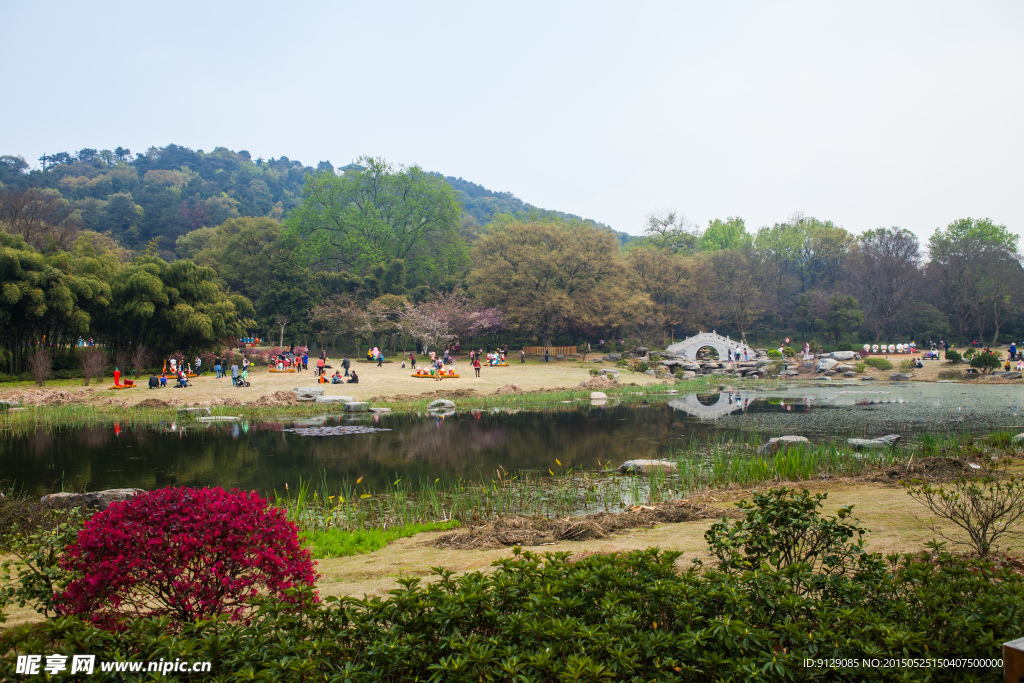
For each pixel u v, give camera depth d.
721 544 6.02
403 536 11.17
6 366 41.66
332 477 18.16
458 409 36.03
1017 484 8.59
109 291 44.91
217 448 22.98
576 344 83.50
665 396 43.44
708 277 89.38
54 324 43.16
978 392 42.44
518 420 31.27
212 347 51.53
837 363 62.19
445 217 87.69
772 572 5.09
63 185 176.12
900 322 84.06
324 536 10.85
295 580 5.36
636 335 85.69
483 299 68.56
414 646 4.43
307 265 83.19
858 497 12.40
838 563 5.73
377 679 4.14
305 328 71.56
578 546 9.36
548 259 65.56
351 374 46.59
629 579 5.19
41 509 11.81
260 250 85.75
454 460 20.72
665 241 110.12
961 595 5.04
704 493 14.48
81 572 5.07
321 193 85.19
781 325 103.25
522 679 3.93
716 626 4.31
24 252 40.12
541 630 4.40
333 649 4.44
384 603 4.70
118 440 24.81
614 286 70.00
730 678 3.95
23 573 5.57
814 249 106.38
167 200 154.38
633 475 17.73
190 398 36.06
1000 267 79.44
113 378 45.22
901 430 25.52
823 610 4.62
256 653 4.20
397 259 78.94
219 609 5.11
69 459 20.83
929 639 4.40
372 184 86.81
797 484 14.83
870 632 4.43
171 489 5.40
